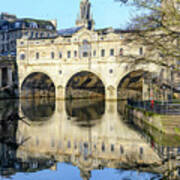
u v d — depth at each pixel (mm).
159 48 25547
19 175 13695
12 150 18656
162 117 23312
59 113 42750
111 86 67688
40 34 99875
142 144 20375
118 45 66625
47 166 15125
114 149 18922
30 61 75875
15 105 55625
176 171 14055
